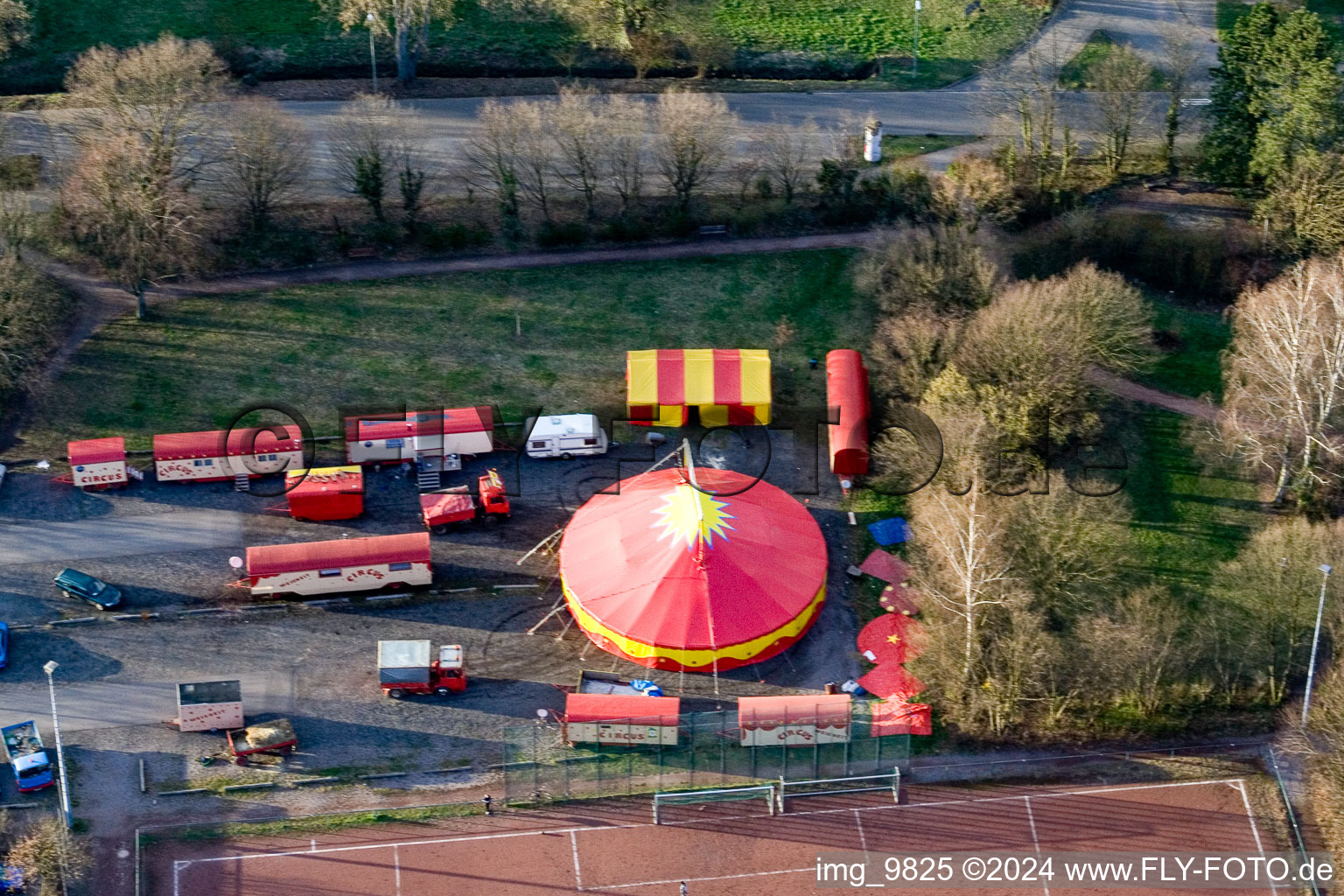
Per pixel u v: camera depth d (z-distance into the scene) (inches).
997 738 5241.1
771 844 4916.3
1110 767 5177.2
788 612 5452.8
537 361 6619.1
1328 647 5383.9
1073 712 5310.0
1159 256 7066.9
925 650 5310.0
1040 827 4990.2
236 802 4955.7
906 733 5191.9
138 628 5457.7
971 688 5226.4
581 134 7130.9
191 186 7062.0
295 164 7111.2
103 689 5246.1
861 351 6673.2
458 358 6609.3
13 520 5821.9
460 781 5054.1
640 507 5693.9
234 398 6338.6
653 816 4985.2
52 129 7327.8
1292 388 5816.9
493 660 5428.2
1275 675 5369.1
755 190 7509.8
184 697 5054.1
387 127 7214.6
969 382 6023.6
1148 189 7578.7
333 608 5585.6
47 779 4911.4
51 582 5595.5
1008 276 6835.6
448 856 4847.4
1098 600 5433.1
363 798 4990.2
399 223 7239.2
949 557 5334.6
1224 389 6555.1
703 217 7386.8
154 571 5659.5
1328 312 6097.4
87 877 4724.4
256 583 5511.8
